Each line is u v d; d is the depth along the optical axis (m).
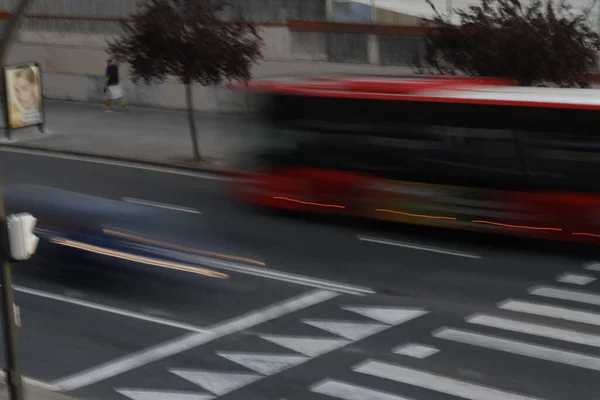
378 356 12.49
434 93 18.14
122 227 16.08
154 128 30.80
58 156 27.19
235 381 11.73
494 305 14.62
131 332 13.45
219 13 32.22
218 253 16.81
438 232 18.75
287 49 31.78
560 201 16.95
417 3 29.77
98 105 35.94
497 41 23.91
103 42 35.62
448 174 18.05
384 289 15.46
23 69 29.25
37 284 15.45
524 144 17.16
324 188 19.56
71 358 12.55
